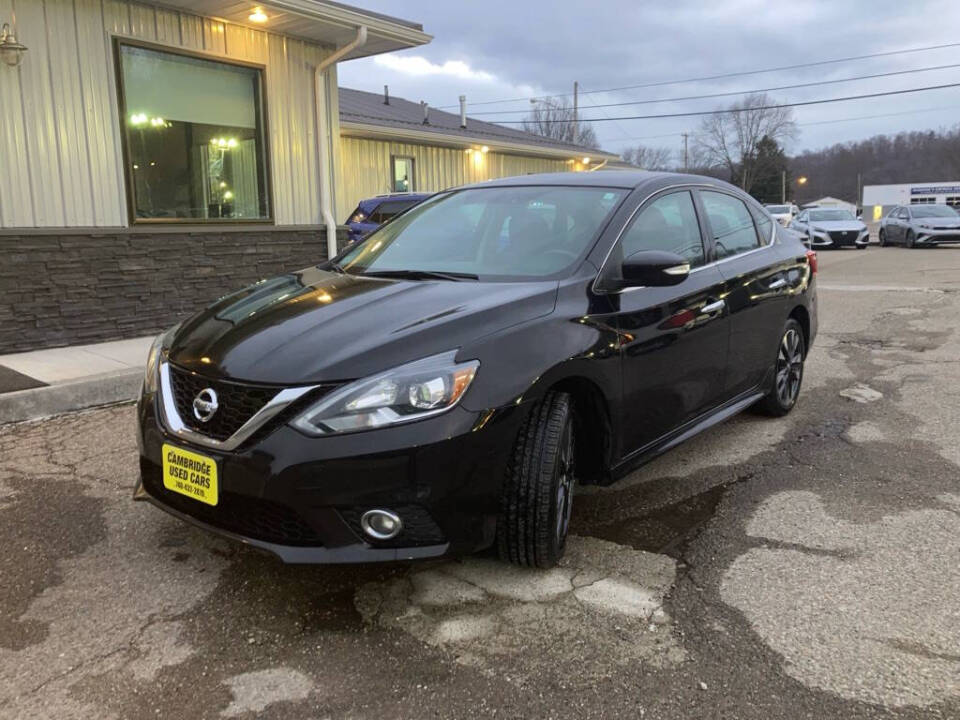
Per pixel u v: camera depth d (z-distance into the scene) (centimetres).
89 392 547
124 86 732
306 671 240
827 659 244
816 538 330
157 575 301
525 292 304
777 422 503
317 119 912
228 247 828
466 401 257
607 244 340
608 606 276
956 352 717
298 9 775
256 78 849
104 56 711
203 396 270
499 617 270
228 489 258
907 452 439
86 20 695
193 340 299
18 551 321
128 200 740
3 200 655
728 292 407
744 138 7538
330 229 924
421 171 1839
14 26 649
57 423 508
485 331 275
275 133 872
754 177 7562
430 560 257
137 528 343
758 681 234
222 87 820
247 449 255
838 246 2397
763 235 486
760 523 346
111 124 721
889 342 778
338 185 951
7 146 654
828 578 295
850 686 231
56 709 222
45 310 687
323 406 249
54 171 686
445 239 383
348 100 2070
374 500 249
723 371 409
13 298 665
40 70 669
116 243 730
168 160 779
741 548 322
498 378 266
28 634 261
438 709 222
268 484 250
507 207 387
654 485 394
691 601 279
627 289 334
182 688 232
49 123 679
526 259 344
